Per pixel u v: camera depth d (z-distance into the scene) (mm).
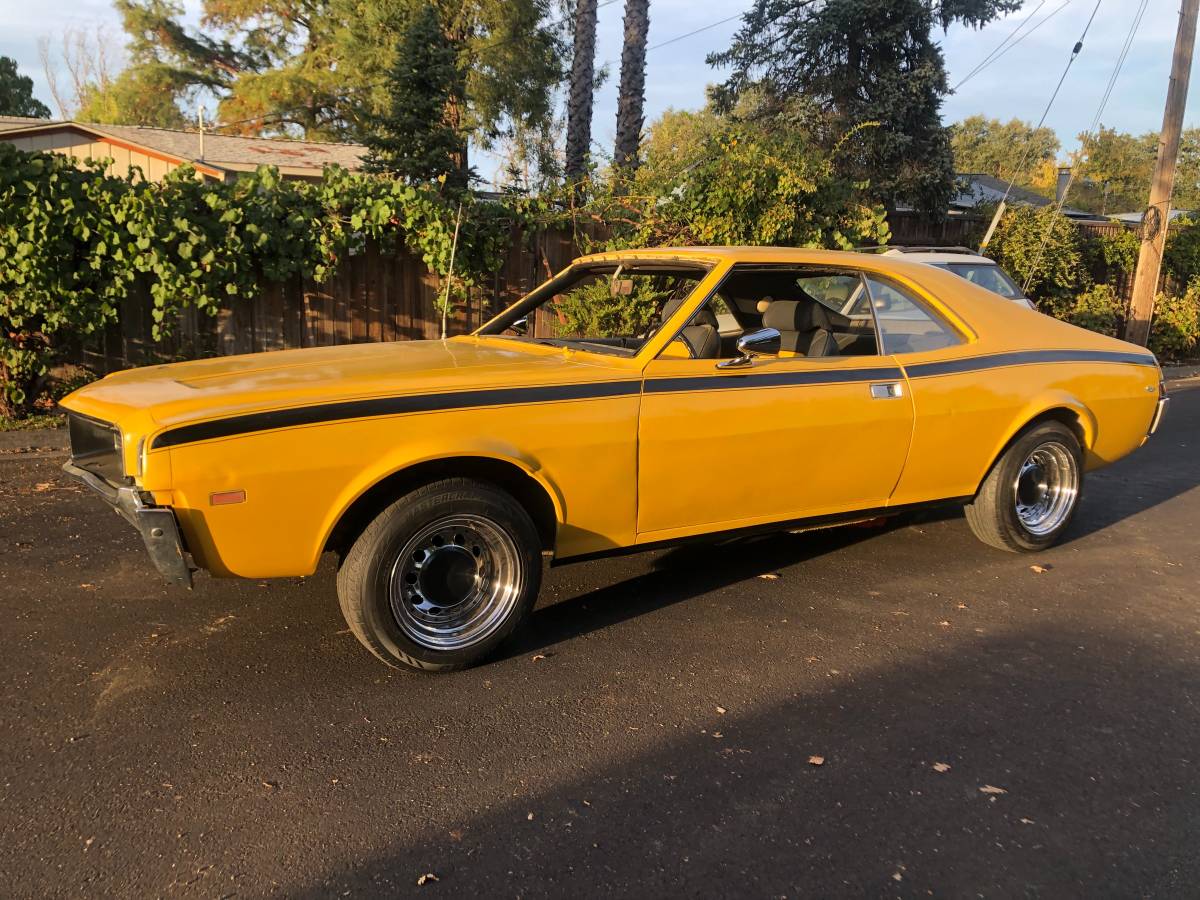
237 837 2496
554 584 4547
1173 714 3344
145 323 8078
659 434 3770
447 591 3473
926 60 18734
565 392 3574
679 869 2416
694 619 4121
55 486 6102
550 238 9859
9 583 4336
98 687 3334
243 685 3383
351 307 8938
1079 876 2430
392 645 3340
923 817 2674
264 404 3096
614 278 4965
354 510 3381
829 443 4203
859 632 4023
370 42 20828
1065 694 3482
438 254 8773
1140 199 56375
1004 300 5090
